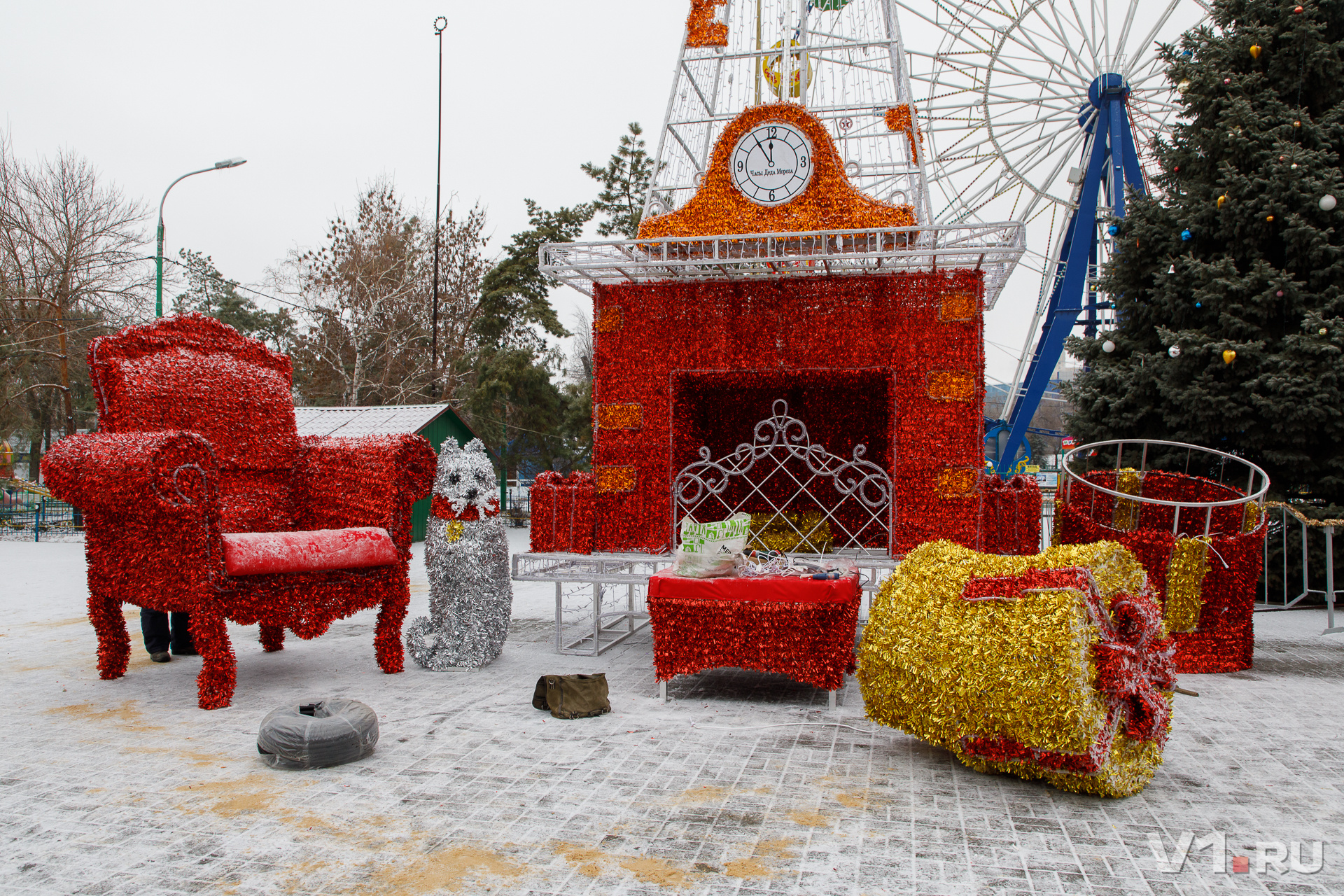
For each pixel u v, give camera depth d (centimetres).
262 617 479
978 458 585
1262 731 416
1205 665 553
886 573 764
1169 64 1150
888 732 414
